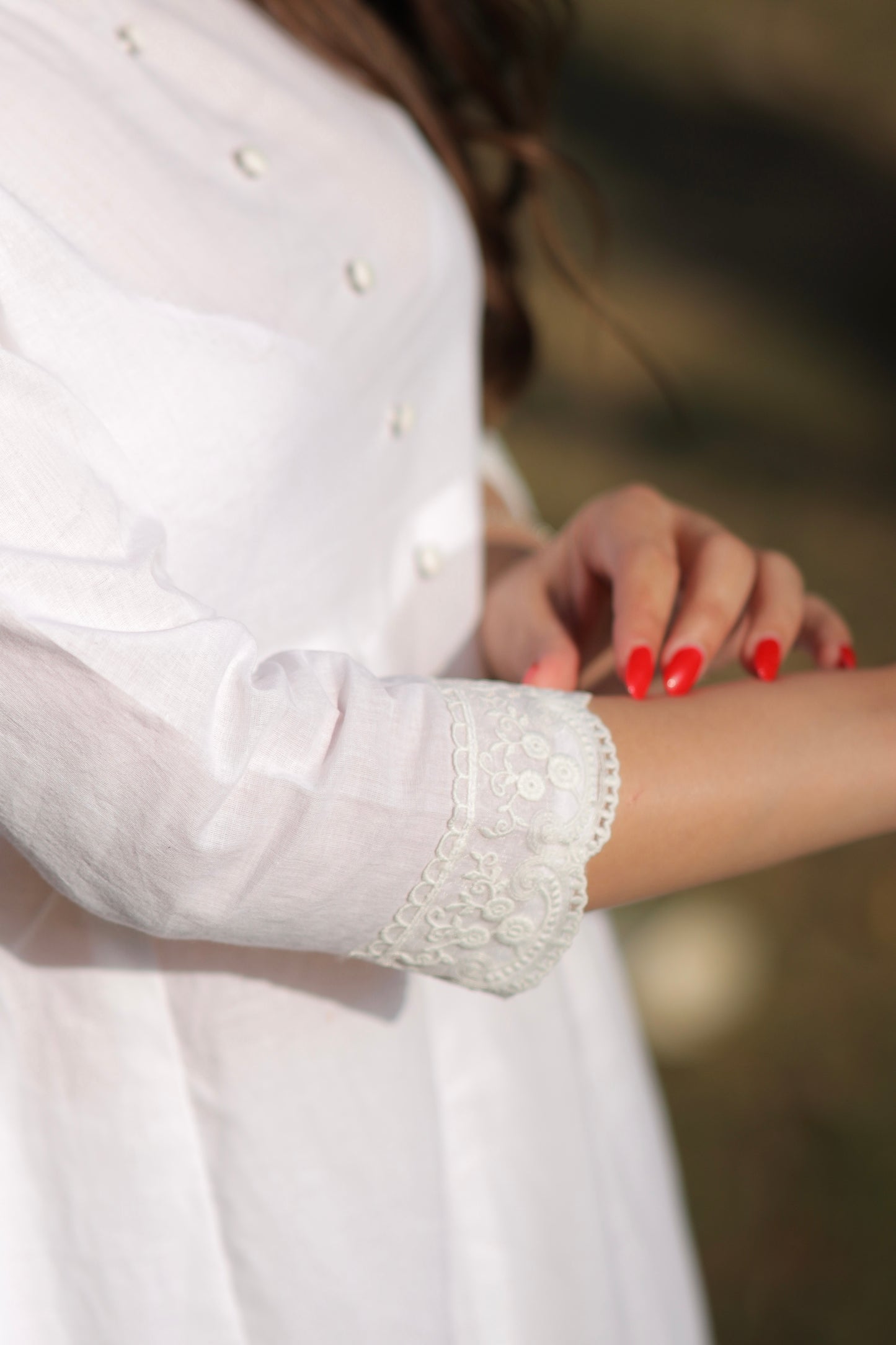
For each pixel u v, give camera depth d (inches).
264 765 32.1
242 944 33.9
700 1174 82.7
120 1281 36.7
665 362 187.8
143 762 31.4
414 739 33.2
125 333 34.7
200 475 35.4
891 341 212.7
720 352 195.8
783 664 121.0
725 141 244.7
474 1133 41.4
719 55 257.6
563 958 46.3
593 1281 42.9
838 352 206.4
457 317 42.4
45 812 31.9
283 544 37.4
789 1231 80.0
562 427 165.3
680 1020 92.3
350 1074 37.5
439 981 41.4
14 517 31.7
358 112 41.8
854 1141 86.2
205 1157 37.0
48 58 35.7
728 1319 74.3
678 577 38.1
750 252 223.9
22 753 31.4
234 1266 37.0
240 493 36.0
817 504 168.1
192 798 31.6
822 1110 88.2
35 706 31.2
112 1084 36.6
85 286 34.4
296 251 38.0
